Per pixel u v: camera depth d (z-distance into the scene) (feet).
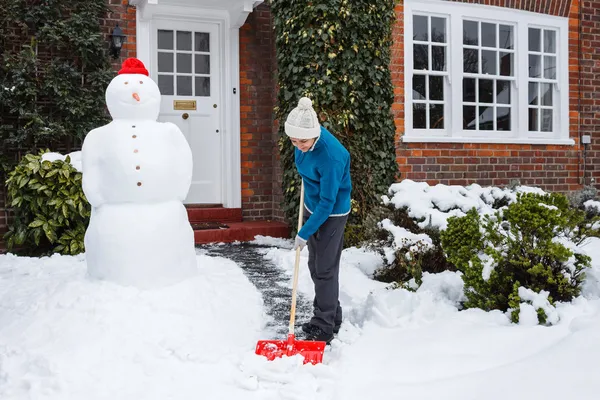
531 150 27.94
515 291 12.11
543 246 12.55
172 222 13.07
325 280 11.41
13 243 20.22
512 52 27.86
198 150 25.67
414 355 10.25
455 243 13.96
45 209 19.43
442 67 26.61
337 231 11.27
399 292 12.90
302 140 10.36
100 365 9.72
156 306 11.93
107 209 12.91
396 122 25.31
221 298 13.37
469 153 26.58
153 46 24.67
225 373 9.67
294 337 11.72
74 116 21.33
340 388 9.02
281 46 22.82
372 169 22.33
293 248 21.57
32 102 20.86
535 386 8.42
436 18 26.40
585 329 10.30
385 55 22.74
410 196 18.21
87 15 21.65
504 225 15.74
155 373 9.62
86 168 12.98
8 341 10.64
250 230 23.70
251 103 26.21
